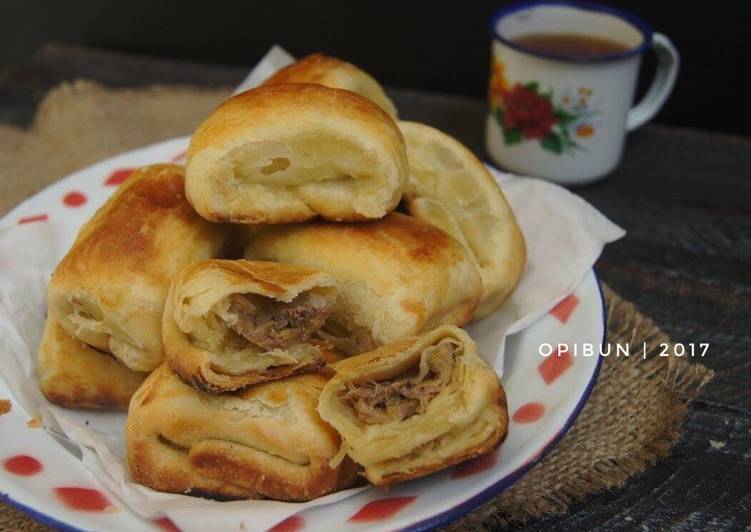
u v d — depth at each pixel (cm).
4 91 74
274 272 44
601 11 65
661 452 47
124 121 71
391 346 43
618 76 61
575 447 47
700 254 59
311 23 85
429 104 74
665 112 82
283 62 61
